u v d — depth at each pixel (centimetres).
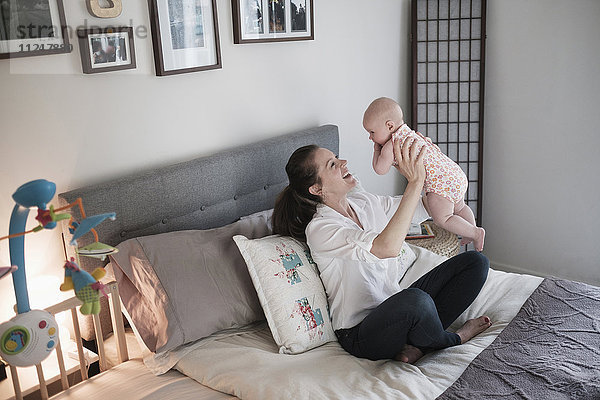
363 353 203
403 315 193
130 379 200
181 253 214
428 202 267
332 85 325
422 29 360
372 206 241
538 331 206
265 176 277
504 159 374
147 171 237
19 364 174
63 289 162
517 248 384
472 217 271
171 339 200
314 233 212
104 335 231
